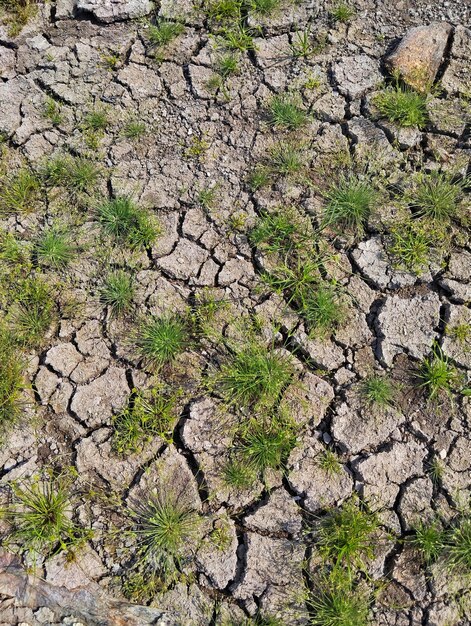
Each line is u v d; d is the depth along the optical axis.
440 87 0.99
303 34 1.05
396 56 0.99
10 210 0.93
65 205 0.93
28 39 1.06
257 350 0.82
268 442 0.77
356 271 0.88
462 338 0.83
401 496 0.76
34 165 0.96
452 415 0.80
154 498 0.76
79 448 0.78
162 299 0.87
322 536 0.74
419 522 0.74
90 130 0.99
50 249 0.89
